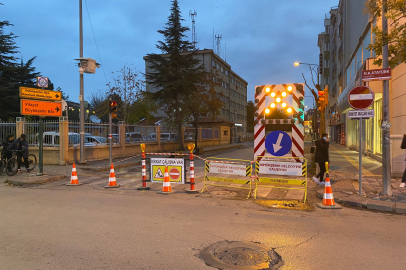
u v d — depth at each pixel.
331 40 45.53
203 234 4.96
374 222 5.75
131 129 19.44
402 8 7.94
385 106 7.52
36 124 14.62
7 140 11.96
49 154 14.38
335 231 5.17
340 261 3.90
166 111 28.28
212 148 28.84
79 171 12.82
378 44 8.22
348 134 26.67
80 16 14.63
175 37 23.81
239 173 8.19
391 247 4.41
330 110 47.88
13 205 7.04
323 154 9.57
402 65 12.09
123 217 5.97
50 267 3.72
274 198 7.84
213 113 28.38
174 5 23.67
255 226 5.43
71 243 4.53
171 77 23.55
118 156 17.70
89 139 15.77
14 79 33.44
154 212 6.38
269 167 8.05
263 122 11.61
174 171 8.92
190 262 3.87
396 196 7.47
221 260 3.93
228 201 7.51
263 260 3.94
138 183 10.17
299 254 4.14
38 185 9.88
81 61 14.42
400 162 10.17
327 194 7.00
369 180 9.91
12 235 4.91
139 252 4.19
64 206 6.93
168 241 4.62
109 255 4.08
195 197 7.97
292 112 11.20
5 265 3.78
